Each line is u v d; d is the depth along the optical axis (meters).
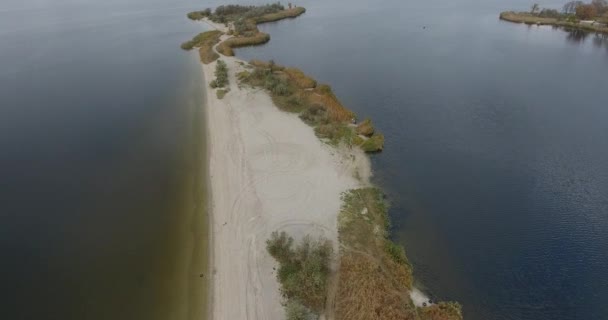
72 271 26.31
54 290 25.03
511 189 33.47
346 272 24.31
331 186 33.22
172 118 47.62
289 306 22.28
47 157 40.00
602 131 41.81
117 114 49.47
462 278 25.20
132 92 56.81
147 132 44.44
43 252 27.94
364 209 30.36
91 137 43.81
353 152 38.44
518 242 27.95
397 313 21.59
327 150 38.53
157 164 38.09
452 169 36.25
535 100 49.72
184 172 36.53
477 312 23.12
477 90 53.31
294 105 48.47
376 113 47.41
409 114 46.97
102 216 31.30
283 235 26.86
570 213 30.56
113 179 36.06
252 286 24.22
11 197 33.94
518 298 23.94
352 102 50.62
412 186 33.88
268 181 34.03
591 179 34.38
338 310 22.17
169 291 24.62
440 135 42.06
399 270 24.59
